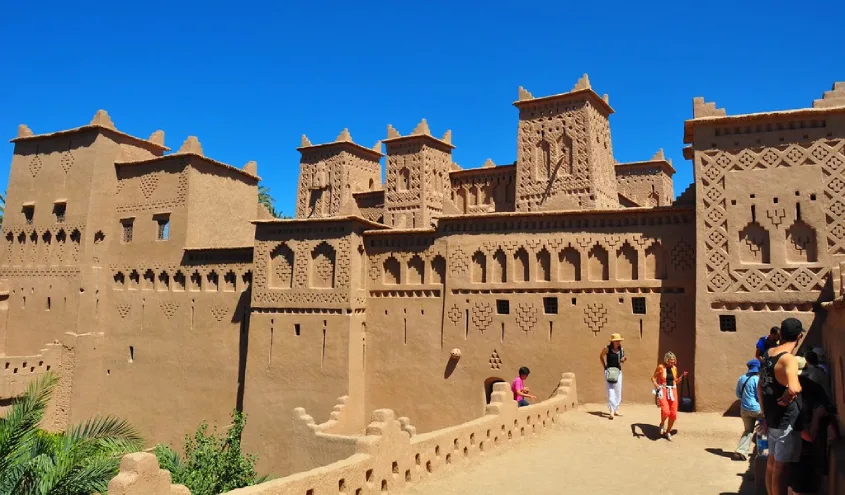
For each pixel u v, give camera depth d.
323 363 25.83
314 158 40.25
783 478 8.41
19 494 11.43
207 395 29.55
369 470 11.83
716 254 20.06
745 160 20.14
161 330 31.52
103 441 15.34
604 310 22.41
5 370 29.78
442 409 24.73
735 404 19.12
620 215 22.58
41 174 35.31
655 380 16.97
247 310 29.22
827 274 18.69
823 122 19.42
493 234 24.72
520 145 28.80
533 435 17.55
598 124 28.27
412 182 34.31
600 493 12.39
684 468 14.02
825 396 8.83
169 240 31.98
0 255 35.78
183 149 32.12
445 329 25.11
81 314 32.31
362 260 26.91
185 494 8.93
